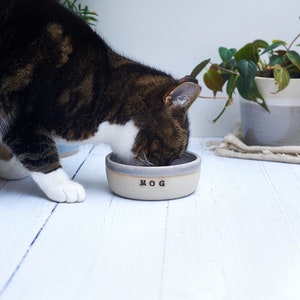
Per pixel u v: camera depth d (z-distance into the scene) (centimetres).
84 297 55
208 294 56
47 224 73
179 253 65
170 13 118
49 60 78
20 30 78
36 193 86
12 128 80
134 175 81
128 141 83
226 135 113
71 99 79
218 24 118
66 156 108
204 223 74
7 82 78
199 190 88
